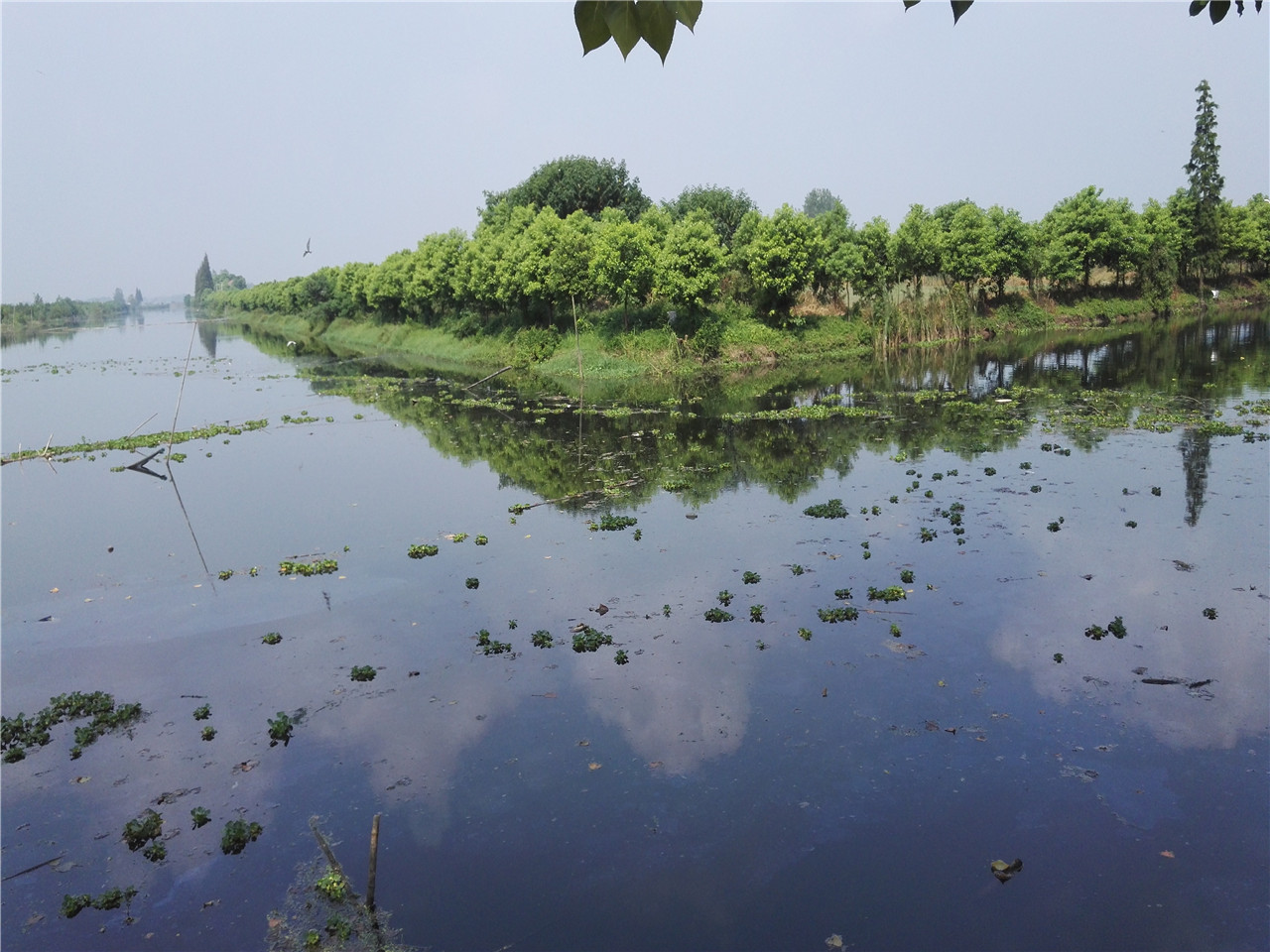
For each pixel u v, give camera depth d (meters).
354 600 14.91
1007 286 59.47
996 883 7.77
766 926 7.38
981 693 10.81
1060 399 29.44
